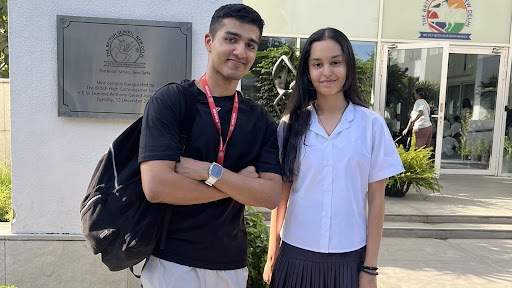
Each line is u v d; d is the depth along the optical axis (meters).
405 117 7.86
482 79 8.13
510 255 4.22
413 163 5.88
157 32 2.71
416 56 7.64
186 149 1.65
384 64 7.86
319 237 1.84
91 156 2.77
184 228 1.66
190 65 2.75
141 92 2.73
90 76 2.69
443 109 7.49
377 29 7.80
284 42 7.66
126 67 2.71
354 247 1.85
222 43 1.62
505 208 5.41
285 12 7.61
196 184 1.58
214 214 1.69
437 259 4.05
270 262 2.08
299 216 1.88
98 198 1.63
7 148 5.47
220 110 1.69
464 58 8.03
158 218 1.64
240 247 1.79
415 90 7.69
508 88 8.08
